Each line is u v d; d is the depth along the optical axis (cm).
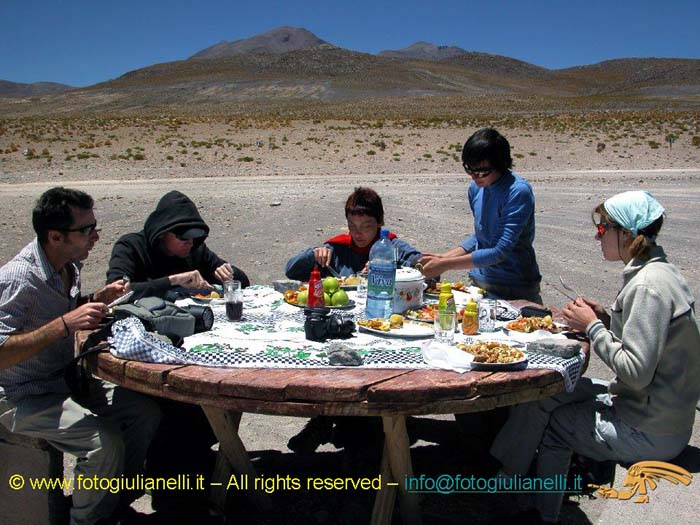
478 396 255
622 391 320
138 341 275
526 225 415
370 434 414
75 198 298
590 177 2278
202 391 254
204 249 446
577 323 317
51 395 304
